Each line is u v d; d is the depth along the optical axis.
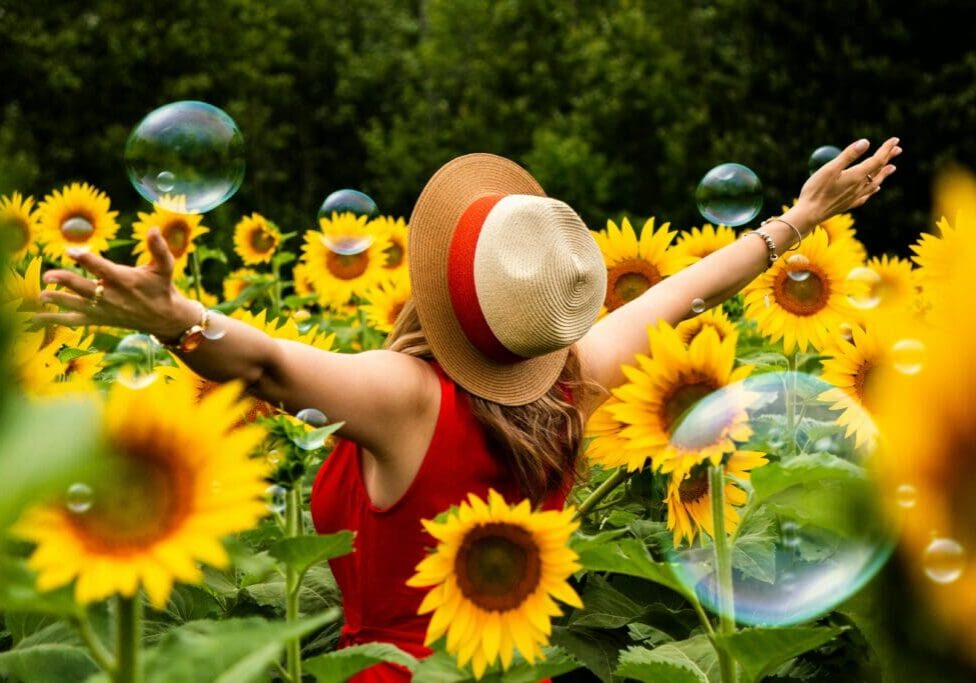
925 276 2.79
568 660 1.64
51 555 1.09
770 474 1.83
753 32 20.98
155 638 2.26
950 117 18.66
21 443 0.53
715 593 2.18
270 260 5.24
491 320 2.16
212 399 1.16
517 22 26.34
